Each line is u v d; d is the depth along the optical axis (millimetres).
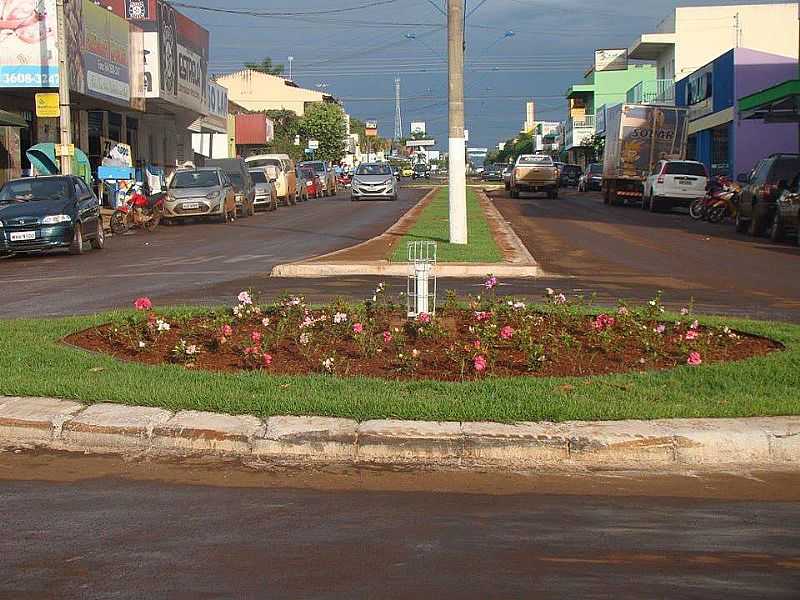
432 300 11258
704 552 4914
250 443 6680
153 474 6262
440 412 6910
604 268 18062
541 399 7199
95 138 40062
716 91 48719
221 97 56500
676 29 63062
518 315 10383
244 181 35938
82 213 21719
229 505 5660
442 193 54750
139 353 9211
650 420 6828
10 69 28156
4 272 18219
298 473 6277
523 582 4512
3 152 30578
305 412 7008
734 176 45719
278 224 31297
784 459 6551
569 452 6496
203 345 9562
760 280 16297
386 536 5137
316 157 87750
